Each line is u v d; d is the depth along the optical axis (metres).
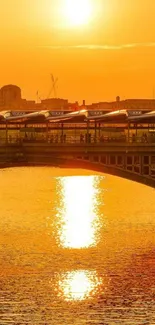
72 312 120.06
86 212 192.50
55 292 126.19
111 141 169.88
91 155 166.75
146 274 134.12
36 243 154.62
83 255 145.50
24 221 178.00
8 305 121.75
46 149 166.75
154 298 123.69
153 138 170.00
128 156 166.62
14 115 178.88
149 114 171.75
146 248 150.38
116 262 140.38
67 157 167.00
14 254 146.00
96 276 133.12
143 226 171.38
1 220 179.12
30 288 127.75
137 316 117.94
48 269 136.38
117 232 164.88
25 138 170.12
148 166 166.62
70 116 177.62
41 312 117.88
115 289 127.50
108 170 166.75
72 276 133.62
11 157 166.75
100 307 120.56
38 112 180.50
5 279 131.50
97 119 175.50
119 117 173.50
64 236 161.38
